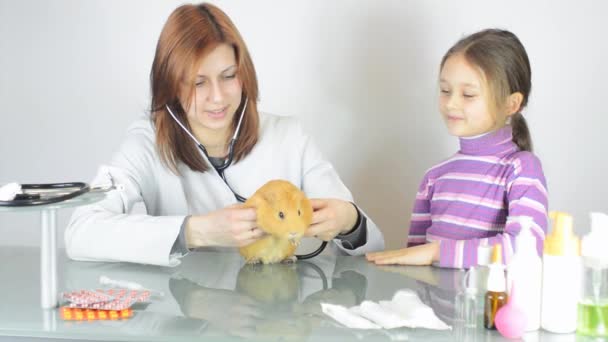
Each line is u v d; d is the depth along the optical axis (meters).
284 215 1.19
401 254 1.35
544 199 1.42
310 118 2.18
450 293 1.13
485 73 1.46
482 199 1.50
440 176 1.59
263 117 1.67
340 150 2.19
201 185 1.55
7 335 0.93
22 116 2.24
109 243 1.29
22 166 2.27
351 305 1.06
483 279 0.96
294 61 2.16
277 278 1.23
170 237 1.25
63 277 1.23
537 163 1.46
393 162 2.18
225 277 1.24
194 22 1.36
